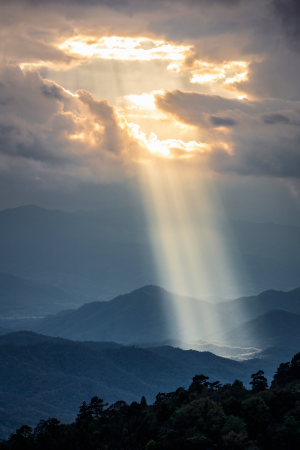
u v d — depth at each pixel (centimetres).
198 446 11844
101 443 13738
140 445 13338
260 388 15088
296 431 11825
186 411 13525
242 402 13238
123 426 14550
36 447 14512
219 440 12025
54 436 14850
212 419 12738
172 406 14600
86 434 14512
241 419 12569
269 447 11862
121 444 13700
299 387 14150
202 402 13688
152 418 14212
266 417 12600
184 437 12338
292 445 11700
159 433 13162
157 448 12350
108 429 14412
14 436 14862
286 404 13125
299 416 12400
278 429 12000
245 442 11881
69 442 14300
